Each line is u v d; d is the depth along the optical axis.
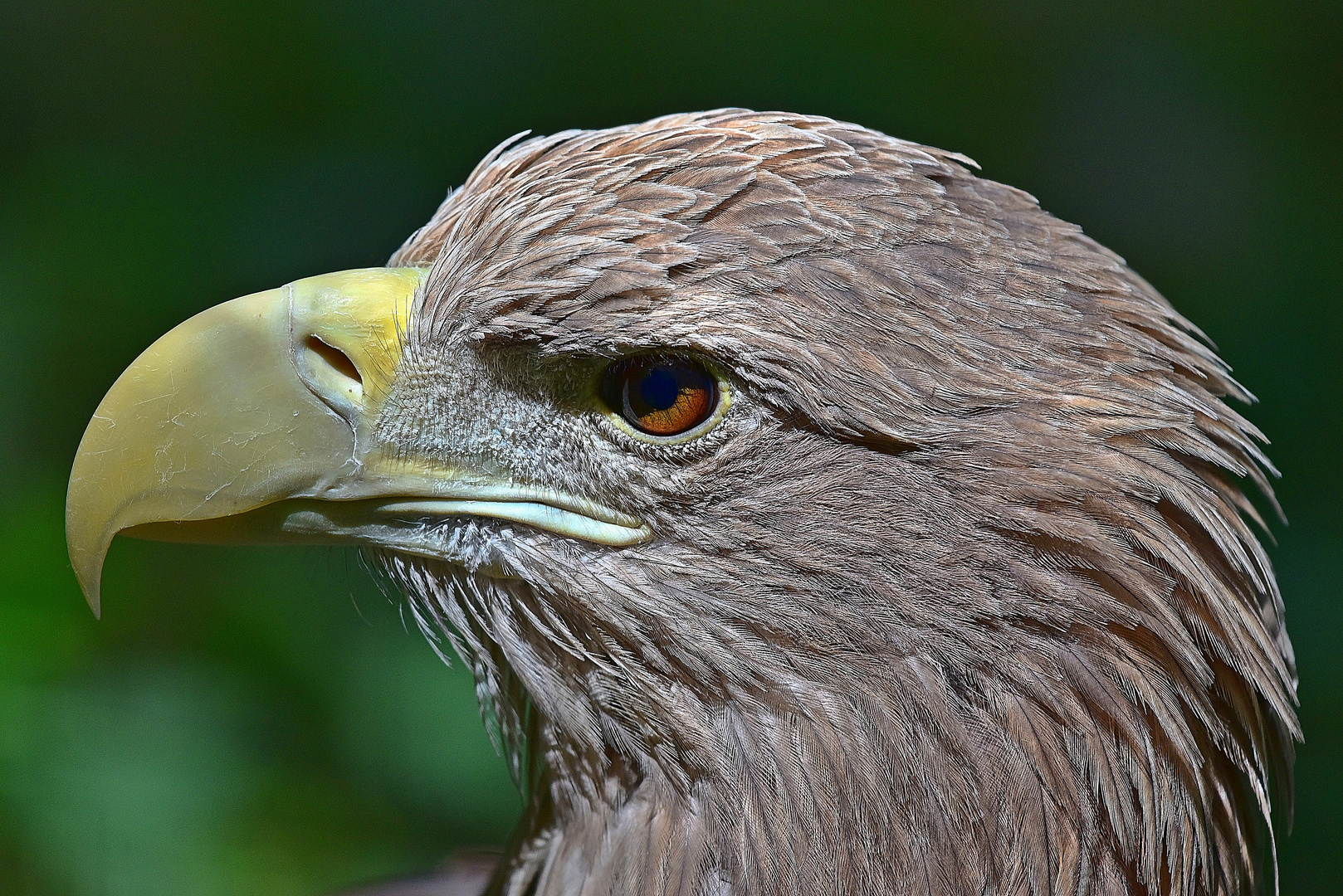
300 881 2.56
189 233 3.62
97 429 2.35
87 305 3.41
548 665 2.35
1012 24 4.14
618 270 2.32
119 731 2.56
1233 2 4.20
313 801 2.60
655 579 2.34
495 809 2.64
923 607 2.33
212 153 3.78
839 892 2.33
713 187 2.33
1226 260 3.99
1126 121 4.09
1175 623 2.33
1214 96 4.13
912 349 2.32
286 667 2.68
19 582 2.66
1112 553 2.33
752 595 2.33
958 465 2.32
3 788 2.55
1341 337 3.83
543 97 3.88
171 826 2.55
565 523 2.34
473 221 2.34
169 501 2.35
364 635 2.74
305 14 3.90
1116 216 4.04
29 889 2.54
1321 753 3.06
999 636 2.33
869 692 2.33
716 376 2.33
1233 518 2.34
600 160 2.34
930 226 2.33
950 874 2.33
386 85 3.87
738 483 2.33
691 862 2.34
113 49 3.86
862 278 2.32
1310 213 3.99
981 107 4.07
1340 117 4.10
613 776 2.36
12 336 3.30
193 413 2.35
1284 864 2.96
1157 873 2.33
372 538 2.35
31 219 3.57
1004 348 2.33
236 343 2.35
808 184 2.33
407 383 2.34
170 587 2.76
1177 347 2.34
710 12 3.96
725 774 2.34
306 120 3.83
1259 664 2.34
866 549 2.33
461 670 2.71
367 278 2.35
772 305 2.32
